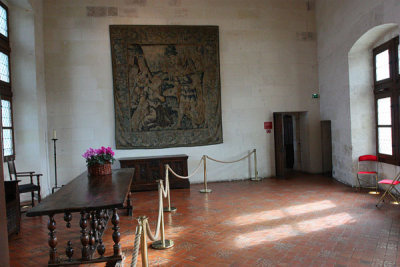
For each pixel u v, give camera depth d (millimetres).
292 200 7164
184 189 9031
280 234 4898
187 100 9922
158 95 9766
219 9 10188
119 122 9562
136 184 8969
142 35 9688
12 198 5215
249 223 5539
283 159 10445
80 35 9508
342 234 4789
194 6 10039
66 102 9430
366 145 8406
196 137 9961
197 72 9969
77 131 9477
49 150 9305
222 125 10227
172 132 9836
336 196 7398
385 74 7758
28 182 8336
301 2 10672
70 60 9461
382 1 6762
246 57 10359
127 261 4078
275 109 10531
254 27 10406
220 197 7785
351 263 3770
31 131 8414
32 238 5184
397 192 7094
